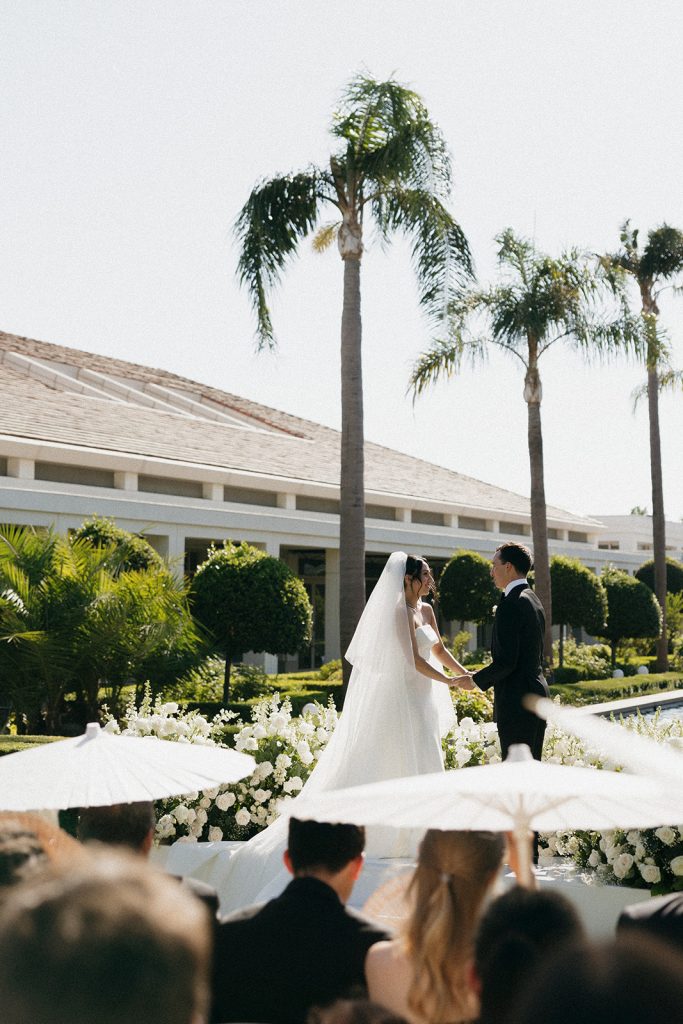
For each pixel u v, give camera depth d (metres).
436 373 20.16
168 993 0.87
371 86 15.70
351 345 15.26
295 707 16.11
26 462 18.91
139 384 33.44
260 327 16.25
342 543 14.95
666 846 5.25
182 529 20.77
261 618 15.96
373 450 36.16
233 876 5.90
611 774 2.37
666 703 19.42
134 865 0.99
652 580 35.81
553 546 34.97
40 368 29.00
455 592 24.98
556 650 28.64
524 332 20.16
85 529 15.55
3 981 0.86
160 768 3.18
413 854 6.00
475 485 37.31
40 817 2.92
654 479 29.84
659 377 29.27
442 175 15.70
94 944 0.86
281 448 28.69
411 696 6.20
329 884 2.61
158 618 13.05
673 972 1.07
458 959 2.20
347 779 6.11
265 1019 2.40
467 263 15.99
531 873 2.43
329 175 16.06
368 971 2.33
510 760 2.45
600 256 20.84
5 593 12.34
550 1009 1.05
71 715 13.59
